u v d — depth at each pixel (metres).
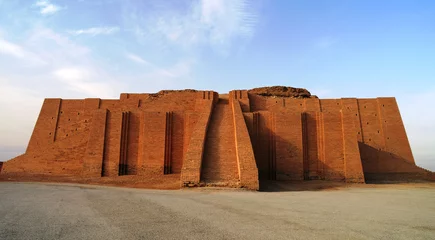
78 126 34.66
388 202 12.28
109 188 16.62
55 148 26.39
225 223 7.36
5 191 14.27
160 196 12.41
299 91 34.94
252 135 24.30
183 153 24.42
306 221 7.83
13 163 26.28
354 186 20.30
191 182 15.83
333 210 9.76
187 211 8.87
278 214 8.71
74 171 25.50
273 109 31.25
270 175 23.23
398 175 28.09
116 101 35.16
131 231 6.50
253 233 6.45
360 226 7.43
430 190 18.47
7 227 6.87
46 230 6.58
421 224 7.89
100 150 23.78
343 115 23.42
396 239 6.32
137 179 21.12
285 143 23.36
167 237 6.04
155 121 24.39
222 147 19.33
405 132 33.12
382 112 33.91
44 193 13.45
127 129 24.64
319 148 23.61
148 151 23.86
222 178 16.78
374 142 33.03
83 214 8.36
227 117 24.03
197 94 29.36
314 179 23.09
